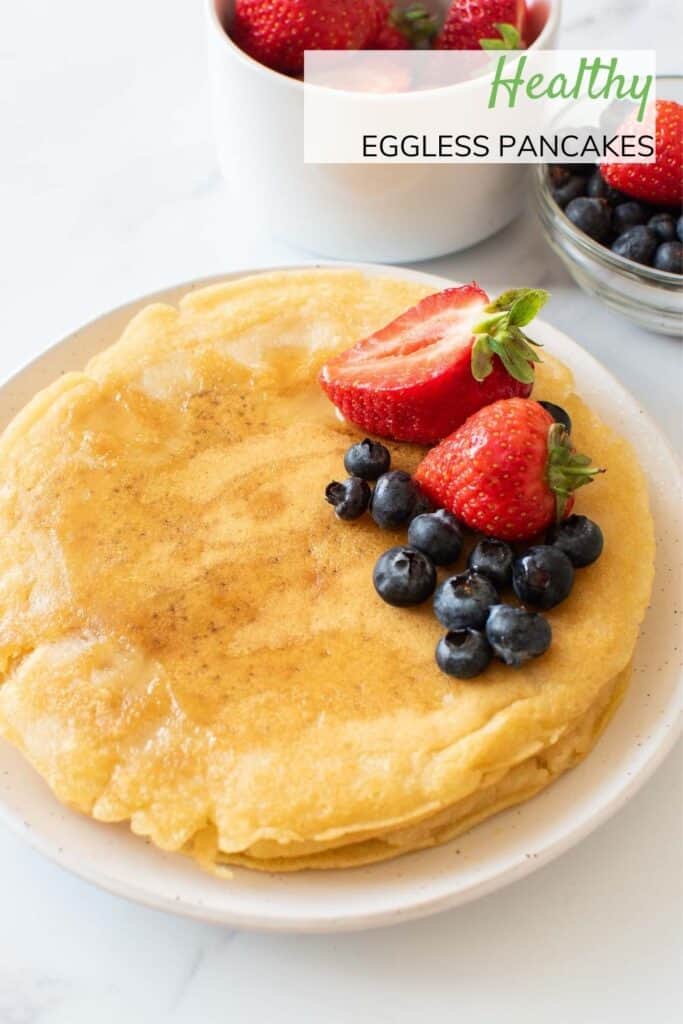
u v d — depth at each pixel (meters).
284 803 0.42
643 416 0.51
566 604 0.45
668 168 0.53
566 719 0.44
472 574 0.44
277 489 0.48
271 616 0.45
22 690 0.44
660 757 0.44
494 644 0.44
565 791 0.44
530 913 0.44
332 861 0.43
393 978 0.43
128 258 0.59
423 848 0.43
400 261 0.57
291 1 0.52
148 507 0.47
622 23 0.65
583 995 0.43
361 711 0.44
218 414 0.50
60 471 0.48
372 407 0.48
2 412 0.51
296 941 0.44
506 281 0.58
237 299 0.52
